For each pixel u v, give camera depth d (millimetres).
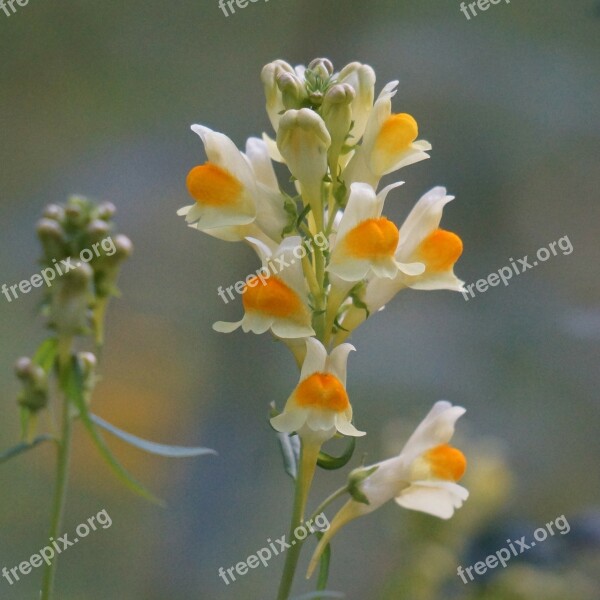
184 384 770
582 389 688
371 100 512
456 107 770
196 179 508
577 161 758
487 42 769
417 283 510
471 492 597
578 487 676
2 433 730
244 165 508
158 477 740
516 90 766
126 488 730
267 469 665
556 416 689
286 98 508
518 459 688
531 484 681
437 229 513
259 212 508
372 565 668
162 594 637
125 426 756
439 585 594
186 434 657
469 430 645
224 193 507
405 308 740
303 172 506
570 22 763
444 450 515
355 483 513
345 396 500
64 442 504
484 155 764
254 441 652
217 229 515
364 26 714
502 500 599
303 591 660
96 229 505
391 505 612
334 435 503
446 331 727
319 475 707
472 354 715
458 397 708
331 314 507
